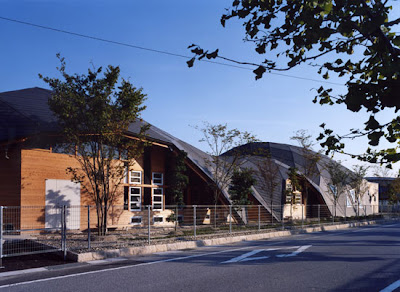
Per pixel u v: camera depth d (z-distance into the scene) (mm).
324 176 34156
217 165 20422
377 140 2736
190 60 3258
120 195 18328
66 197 15883
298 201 29844
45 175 15250
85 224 16469
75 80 13953
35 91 19438
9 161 14750
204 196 22812
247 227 18406
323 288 6418
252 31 3318
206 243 13305
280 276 7410
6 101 16672
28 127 14109
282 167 31797
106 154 15117
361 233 18328
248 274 7621
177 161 20766
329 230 20922
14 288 6590
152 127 24281
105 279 7227
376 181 49188
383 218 32812
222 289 6344
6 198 14656
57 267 8633
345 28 2686
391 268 8336
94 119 13570
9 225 13859
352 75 3316
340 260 9461
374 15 2682
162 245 11617
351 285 6648
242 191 21578
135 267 8539
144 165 20344
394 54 2713
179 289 6355
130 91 14234
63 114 13047
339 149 3256
